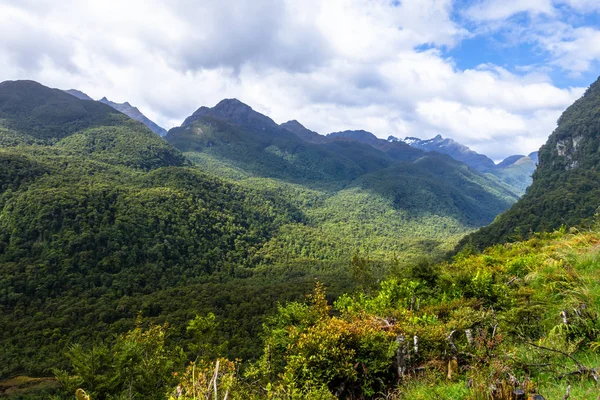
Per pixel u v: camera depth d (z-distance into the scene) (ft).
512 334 19.19
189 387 16.15
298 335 24.90
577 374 12.71
